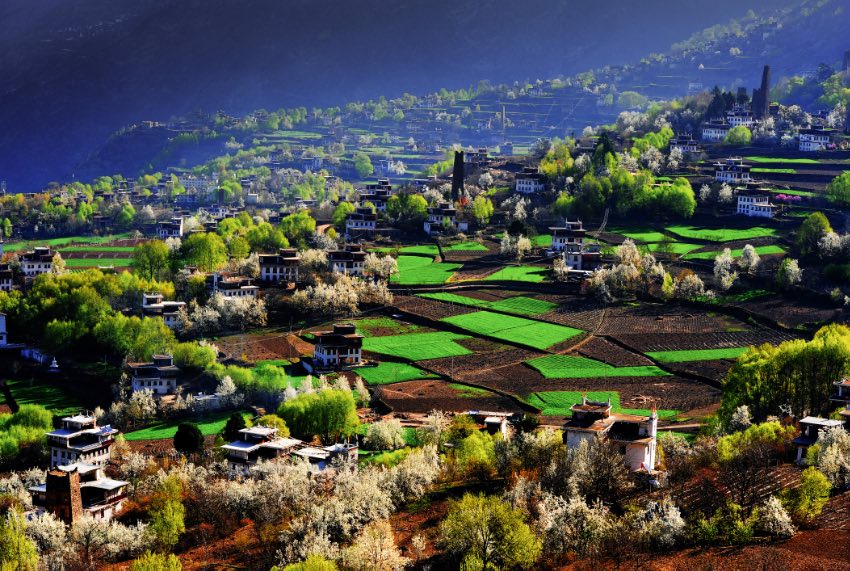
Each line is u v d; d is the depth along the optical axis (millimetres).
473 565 173375
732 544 174375
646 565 169250
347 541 195125
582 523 180250
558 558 177125
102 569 194500
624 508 189625
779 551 169625
